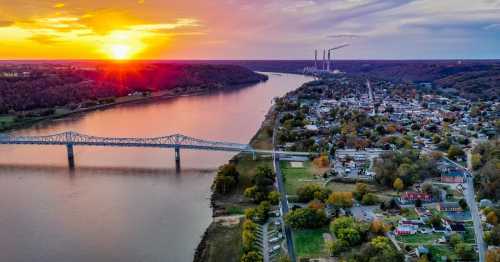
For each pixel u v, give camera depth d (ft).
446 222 493.77
